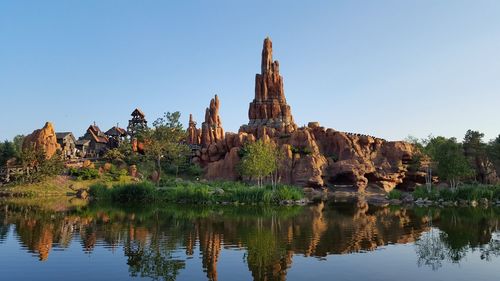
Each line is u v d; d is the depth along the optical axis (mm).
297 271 22781
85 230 36938
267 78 160000
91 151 128750
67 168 93188
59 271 22750
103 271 22734
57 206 59219
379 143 125438
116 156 108375
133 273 22344
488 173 118875
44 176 83125
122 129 138000
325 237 33500
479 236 34656
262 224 41125
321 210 57000
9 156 102562
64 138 115000
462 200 70062
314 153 119375
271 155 87250
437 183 117875
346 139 123688
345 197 90000
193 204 66000
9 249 28406
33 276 21750
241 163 105625
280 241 31672
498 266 24312
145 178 97312
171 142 106125
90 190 76750
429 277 21969
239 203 67188
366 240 32375
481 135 118812
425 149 115812
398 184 119438
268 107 155875
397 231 37094
